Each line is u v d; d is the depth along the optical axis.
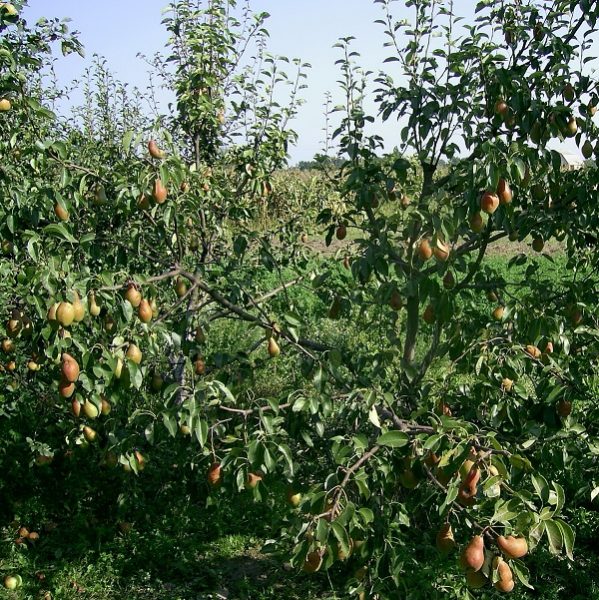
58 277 3.25
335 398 3.80
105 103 7.69
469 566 2.81
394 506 4.01
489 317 4.39
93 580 4.90
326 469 4.38
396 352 4.09
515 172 3.58
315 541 3.06
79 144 6.45
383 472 3.58
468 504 3.12
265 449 3.44
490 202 3.58
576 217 4.28
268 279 9.69
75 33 5.06
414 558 4.44
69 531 5.48
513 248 18.61
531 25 4.18
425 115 4.07
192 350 4.45
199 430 3.44
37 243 3.39
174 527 5.49
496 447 3.06
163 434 4.48
